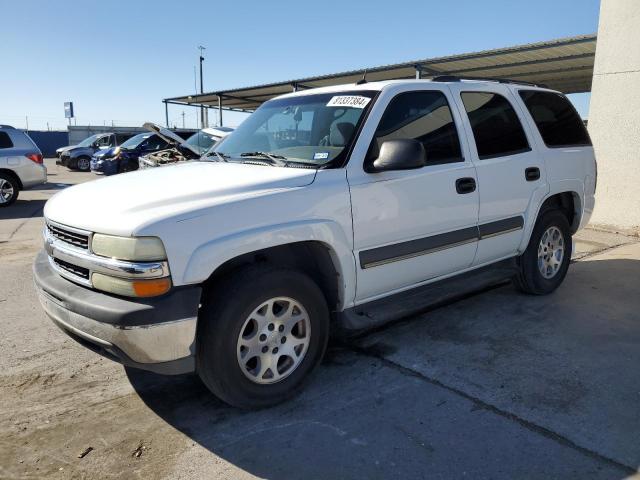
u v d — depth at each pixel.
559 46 11.29
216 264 2.72
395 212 3.49
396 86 3.72
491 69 14.49
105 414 3.07
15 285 5.57
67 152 24.19
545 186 4.67
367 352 3.84
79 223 2.84
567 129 5.14
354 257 3.32
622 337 4.05
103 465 2.60
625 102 7.82
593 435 2.79
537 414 2.99
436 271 3.90
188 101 23.80
